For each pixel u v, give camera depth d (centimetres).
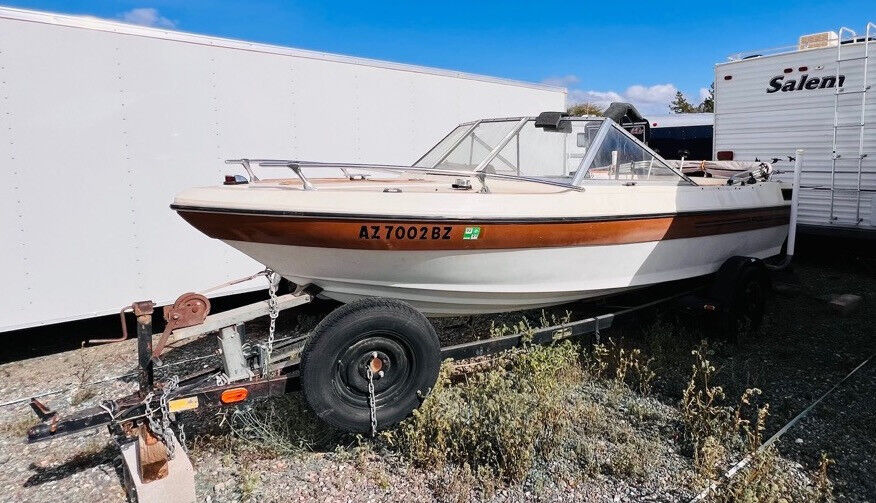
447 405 319
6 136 400
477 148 446
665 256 409
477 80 648
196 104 472
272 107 509
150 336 278
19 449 320
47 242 421
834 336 478
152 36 447
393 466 293
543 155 413
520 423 299
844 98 691
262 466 294
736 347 443
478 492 271
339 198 299
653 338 437
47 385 404
